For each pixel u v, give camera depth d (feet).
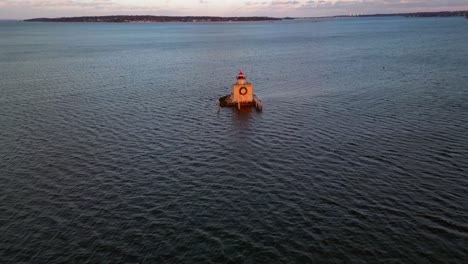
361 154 119.24
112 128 151.84
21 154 126.31
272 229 83.46
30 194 100.94
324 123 150.92
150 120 162.09
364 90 205.46
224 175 108.58
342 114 161.99
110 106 185.06
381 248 76.54
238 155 122.31
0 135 144.25
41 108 182.09
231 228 84.33
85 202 96.53
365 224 83.97
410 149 121.70
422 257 73.72
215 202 94.63
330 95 196.85
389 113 160.56
